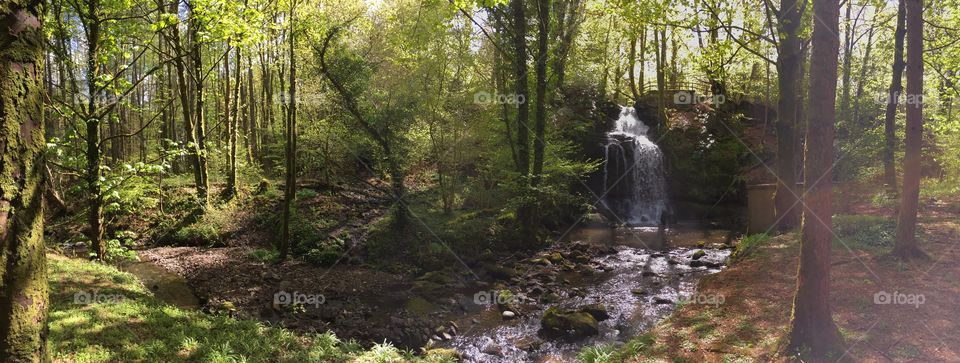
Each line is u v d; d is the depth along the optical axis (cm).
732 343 714
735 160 2378
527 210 1752
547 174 1692
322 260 1487
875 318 728
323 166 2222
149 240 1675
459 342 919
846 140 2184
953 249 1029
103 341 625
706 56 1386
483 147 1797
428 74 1673
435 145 1742
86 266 993
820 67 602
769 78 2505
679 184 2431
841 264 1009
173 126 2675
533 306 1112
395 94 1691
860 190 1870
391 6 1934
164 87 1830
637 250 1684
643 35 2553
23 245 248
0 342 240
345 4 1677
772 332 729
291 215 1728
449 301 1159
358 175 2377
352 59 1769
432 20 1577
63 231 1647
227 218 1788
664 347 734
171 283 1204
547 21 1648
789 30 1247
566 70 2164
